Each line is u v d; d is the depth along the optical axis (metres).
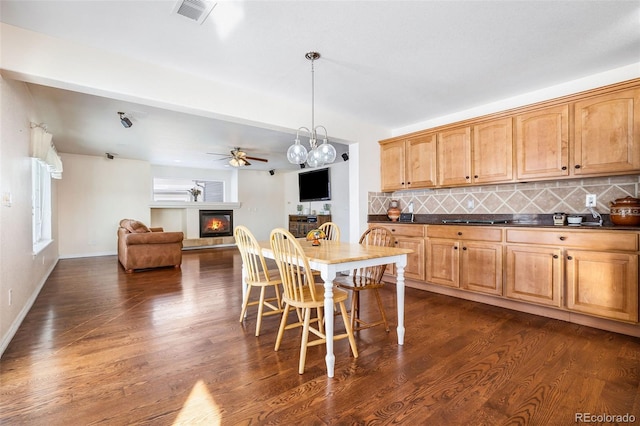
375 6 1.96
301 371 1.93
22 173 2.92
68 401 1.65
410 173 4.24
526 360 2.07
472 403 1.62
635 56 2.60
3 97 2.28
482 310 3.12
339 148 6.68
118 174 7.38
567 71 2.87
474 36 2.30
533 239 2.92
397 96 3.50
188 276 4.82
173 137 5.32
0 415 1.54
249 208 9.45
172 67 2.81
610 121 2.66
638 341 2.36
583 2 1.92
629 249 2.41
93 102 3.54
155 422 1.49
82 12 2.03
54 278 4.68
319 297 2.13
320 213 8.37
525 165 3.19
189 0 1.91
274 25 2.16
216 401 1.65
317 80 3.08
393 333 2.56
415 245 3.92
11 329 2.49
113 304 3.38
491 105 3.70
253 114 3.33
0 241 2.21
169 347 2.31
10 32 2.19
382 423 1.47
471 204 3.95
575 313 2.74
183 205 8.33
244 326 2.74
